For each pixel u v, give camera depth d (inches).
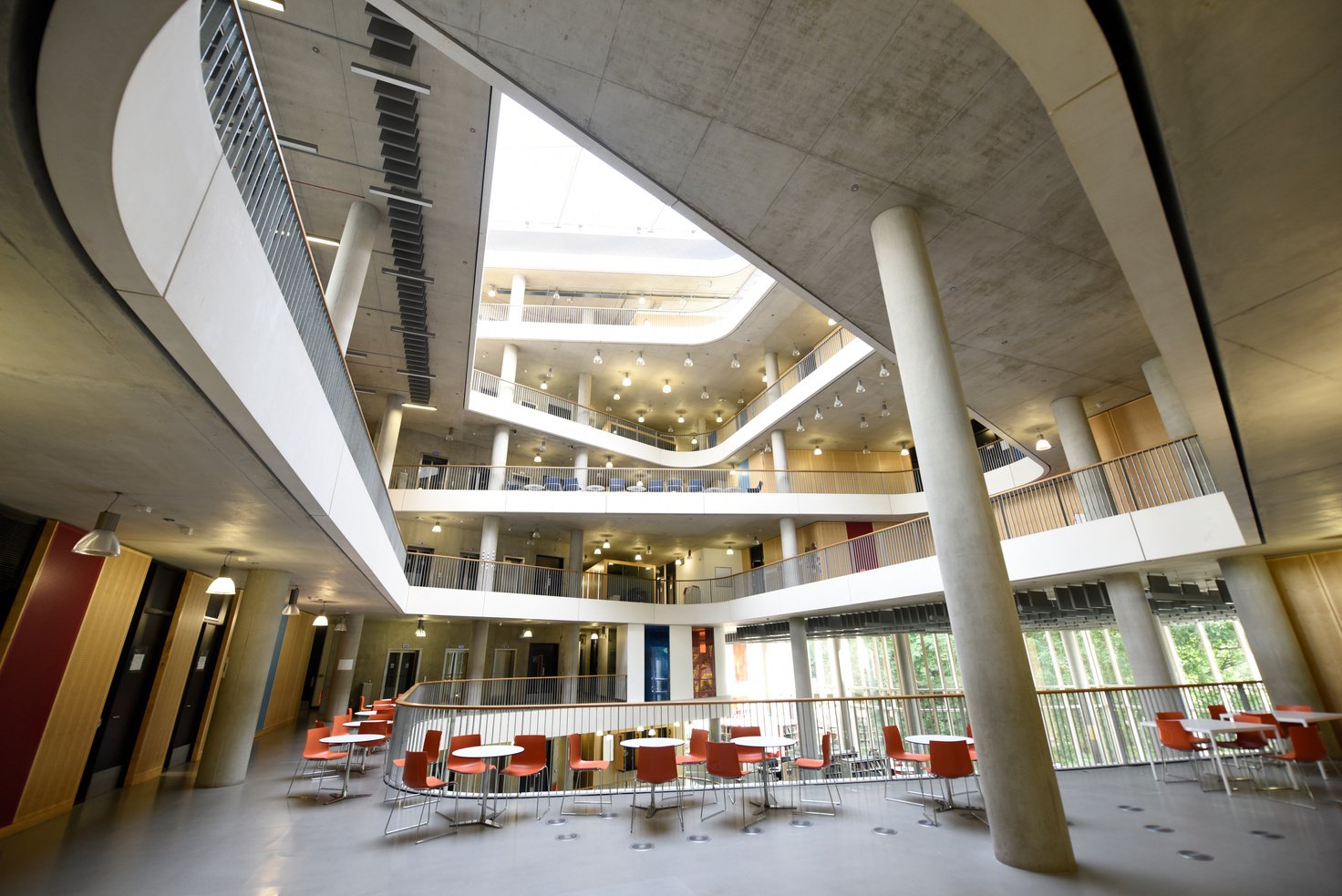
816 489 801.6
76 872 180.4
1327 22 77.1
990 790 178.2
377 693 727.1
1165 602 466.3
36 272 86.4
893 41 180.1
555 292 884.0
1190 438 319.3
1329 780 274.8
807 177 230.5
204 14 106.3
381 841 210.7
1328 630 347.6
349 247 355.6
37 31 63.6
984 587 187.5
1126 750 327.6
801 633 658.2
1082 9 81.6
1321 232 115.8
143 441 150.9
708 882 164.4
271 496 198.2
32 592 219.9
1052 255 273.9
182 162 93.8
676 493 700.7
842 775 309.6
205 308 108.4
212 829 229.1
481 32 183.6
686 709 417.4
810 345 785.6
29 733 225.5
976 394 417.4
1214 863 169.0
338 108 299.3
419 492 660.1
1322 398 176.4
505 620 666.8
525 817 240.5
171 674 339.6
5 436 147.9
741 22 175.3
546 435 759.7
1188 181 104.7
